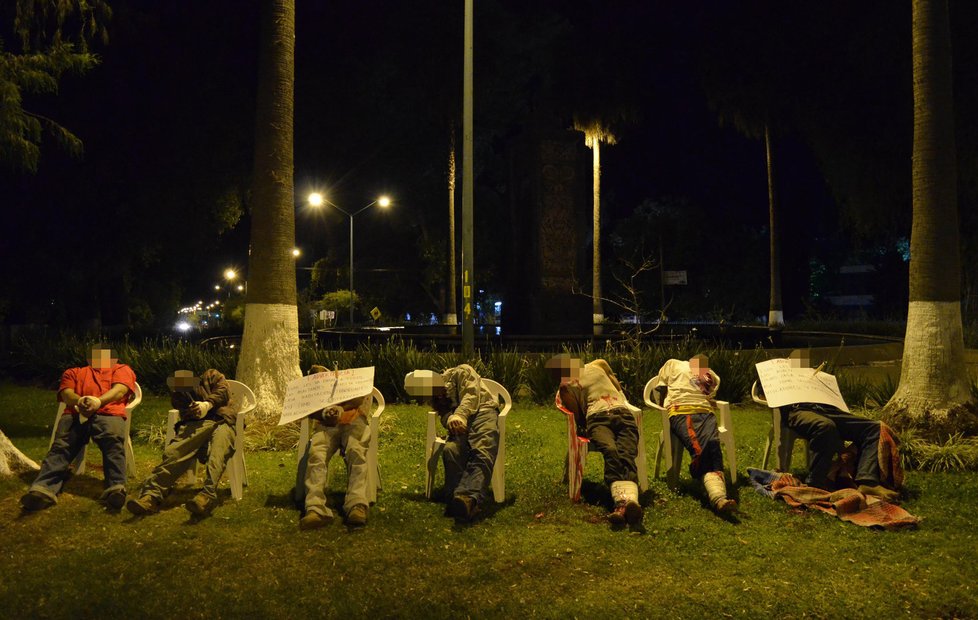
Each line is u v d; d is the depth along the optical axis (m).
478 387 5.91
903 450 7.15
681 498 6.04
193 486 6.18
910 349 8.00
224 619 4.08
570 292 19.03
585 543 5.06
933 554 4.88
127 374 6.02
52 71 10.38
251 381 8.55
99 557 4.76
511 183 20.52
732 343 17.66
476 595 4.34
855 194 26.05
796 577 4.55
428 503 5.87
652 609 4.18
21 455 6.48
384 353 11.91
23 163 9.87
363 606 4.21
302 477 5.85
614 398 6.09
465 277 12.12
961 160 21.80
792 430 6.32
